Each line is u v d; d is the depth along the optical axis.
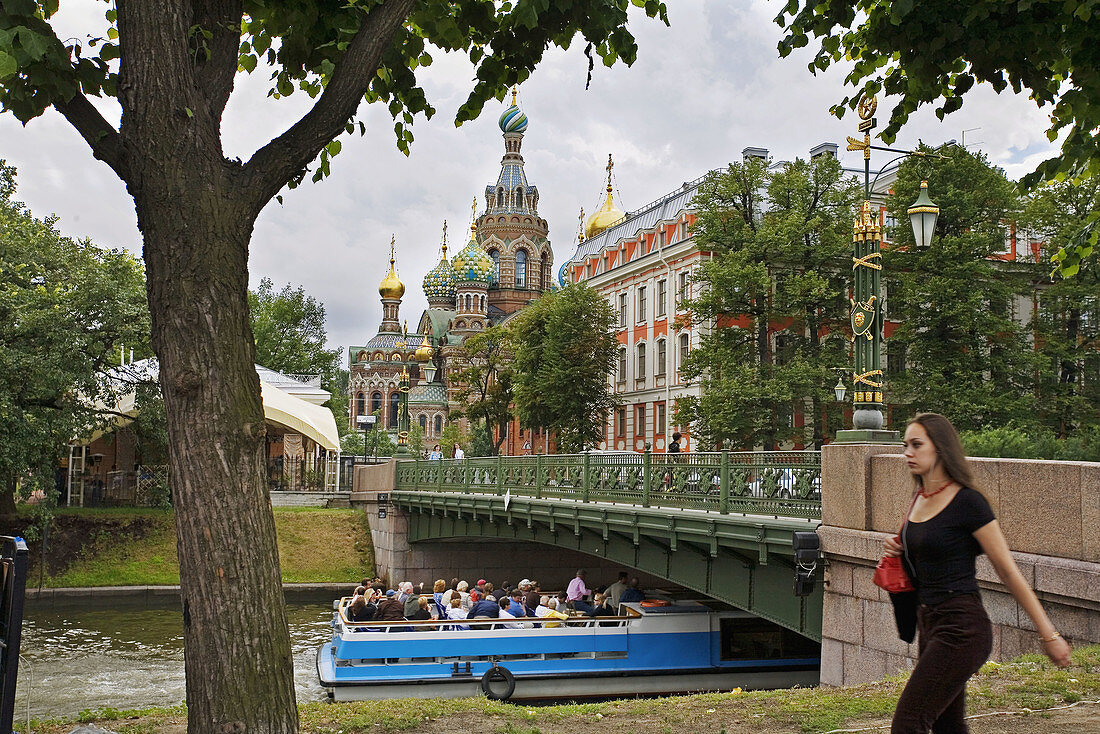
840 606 12.73
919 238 12.69
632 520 18.41
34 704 18.72
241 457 5.16
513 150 121.19
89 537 35.97
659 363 53.41
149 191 5.15
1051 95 8.30
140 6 5.15
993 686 7.74
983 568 10.42
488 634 18.67
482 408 67.69
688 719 7.45
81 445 39.00
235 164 5.35
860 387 13.01
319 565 38.16
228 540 5.05
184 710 9.36
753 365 37.56
